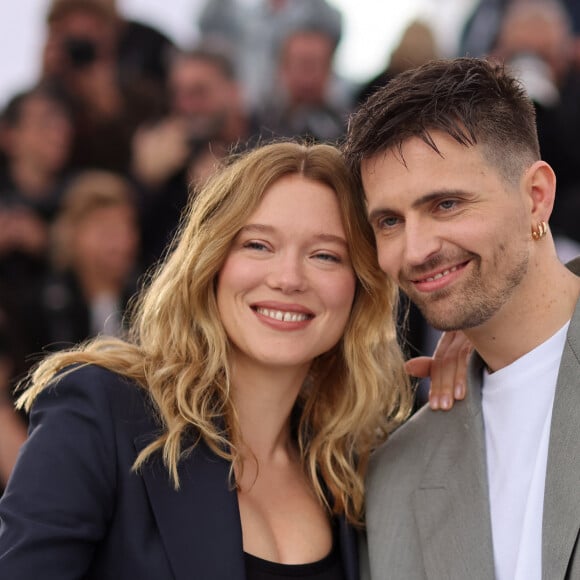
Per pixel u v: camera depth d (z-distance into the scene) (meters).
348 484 4.41
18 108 8.06
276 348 4.17
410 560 4.13
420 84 3.91
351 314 4.48
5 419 6.98
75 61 8.41
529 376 3.96
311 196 4.19
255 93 8.95
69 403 3.97
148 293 4.47
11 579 3.62
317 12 8.67
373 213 4.00
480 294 3.86
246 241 4.19
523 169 3.90
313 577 4.11
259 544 4.05
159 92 8.50
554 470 3.75
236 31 9.20
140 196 8.08
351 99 8.81
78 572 3.77
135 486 3.90
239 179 4.19
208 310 4.25
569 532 3.66
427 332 7.21
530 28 8.68
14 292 7.39
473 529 3.98
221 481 4.01
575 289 4.00
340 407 4.50
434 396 4.37
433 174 3.82
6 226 7.71
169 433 3.97
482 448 4.08
